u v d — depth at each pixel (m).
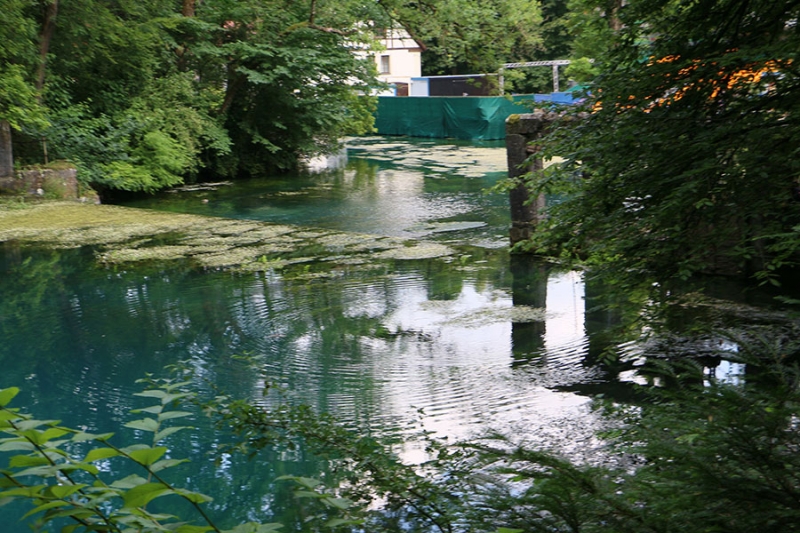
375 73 26.22
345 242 13.09
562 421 5.50
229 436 5.63
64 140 19.80
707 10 4.43
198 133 22.84
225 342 7.88
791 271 9.31
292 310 8.98
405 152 31.03
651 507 2.10
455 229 14.55
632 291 4.66
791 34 4.11
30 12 19.77
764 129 3.82
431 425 5.56
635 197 4.36
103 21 20.55
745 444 2.03
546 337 7.75
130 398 6.50
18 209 17.02
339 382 6.60
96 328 8.52
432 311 8.84
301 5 25.08
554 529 2.23
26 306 9.52
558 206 4.91
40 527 1.26
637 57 4.82
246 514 4.45
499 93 24.86
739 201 3.92
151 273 11.04
